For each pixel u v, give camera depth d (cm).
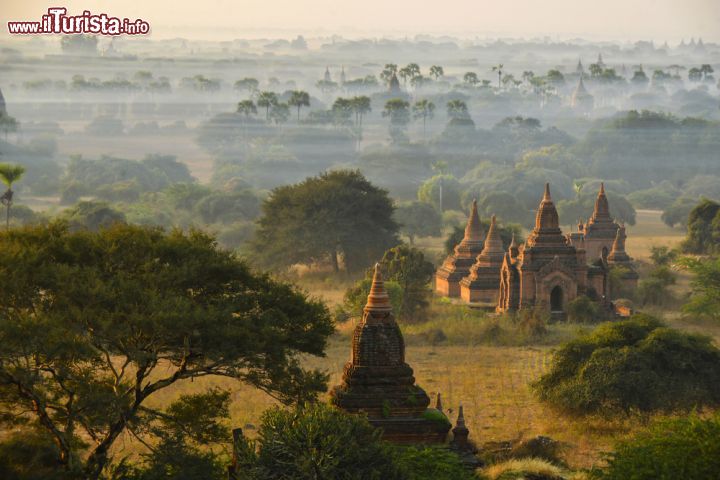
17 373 5469
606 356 8331
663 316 14450
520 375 10300
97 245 6353
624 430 8012
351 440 5016
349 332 12569
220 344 5862
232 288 6481
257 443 6950
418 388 6372
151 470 5738
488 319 13450
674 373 8244
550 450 7088
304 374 6297
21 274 5684
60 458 5559
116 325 5703
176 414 6272
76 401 5856
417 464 5494
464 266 16375
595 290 14300
